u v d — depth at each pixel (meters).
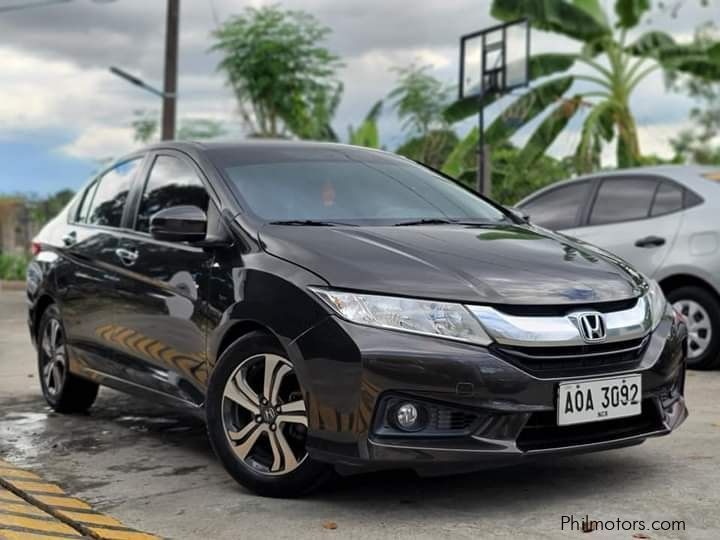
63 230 6.37
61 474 4.91
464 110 19.72
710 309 7.68
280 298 4.16
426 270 4.07
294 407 4.19
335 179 5.20
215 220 4.81
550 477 4.59
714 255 7.57
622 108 21.08
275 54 26.69
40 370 6.60
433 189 5.43
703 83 27.14
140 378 5.26
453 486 4.46
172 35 20.38
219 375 4.44
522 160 20.11
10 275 23.08
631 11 21.12
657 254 7.87
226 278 4.52
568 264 4.35
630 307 4.24
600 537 3.74
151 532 3.93
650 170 8.27
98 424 6.11
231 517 4.08
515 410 3.86
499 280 4.05
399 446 3.86
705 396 6.62
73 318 5.97
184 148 5.48
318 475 4.18
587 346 4.02
